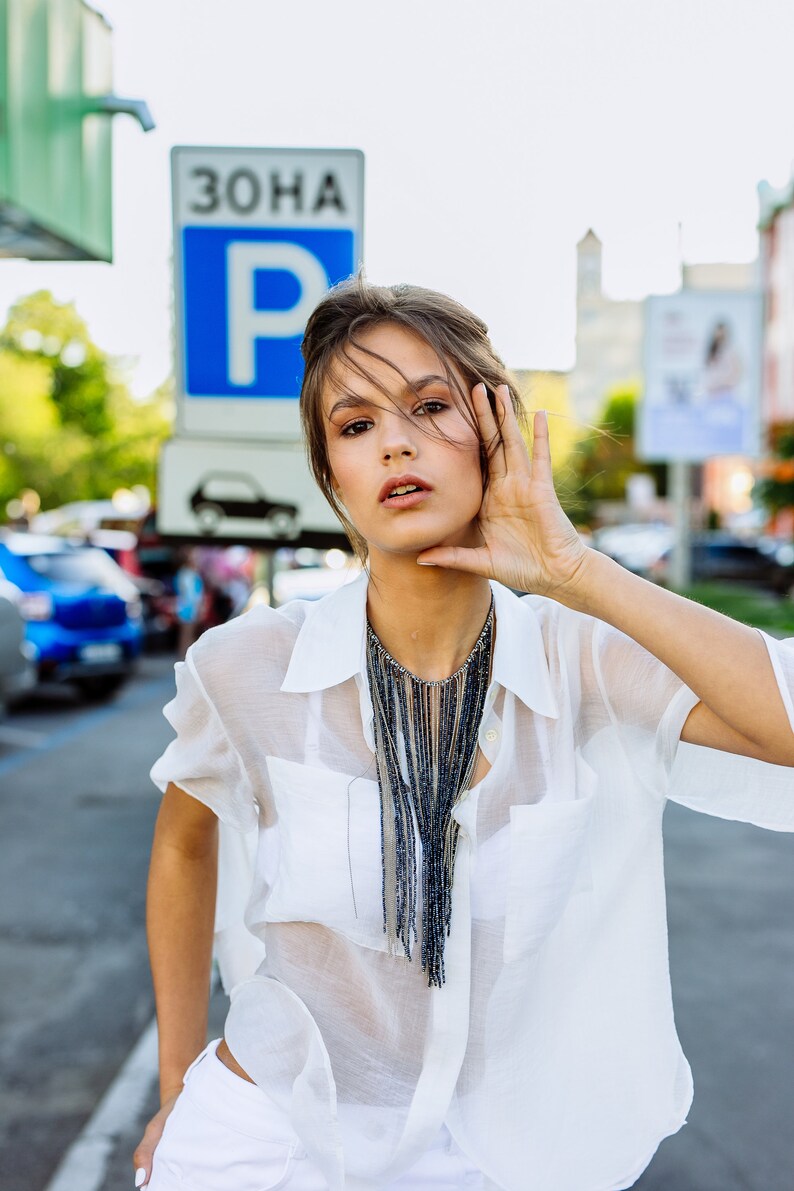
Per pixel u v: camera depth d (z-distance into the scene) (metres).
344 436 1.28
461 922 1.28
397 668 1.32
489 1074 1.31
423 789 1.30
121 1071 3.41
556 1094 1.35
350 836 1.30
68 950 4.52
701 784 1.42
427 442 1.24
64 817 6.77
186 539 4.62
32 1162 2.88
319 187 4.39
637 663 1.32
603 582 1.22
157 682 13.25
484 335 1.31
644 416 21.66
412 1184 1.33
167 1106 1.48
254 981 1.36
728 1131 3.10
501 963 1.29
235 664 1.37
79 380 34.88
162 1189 1.39
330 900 1.30
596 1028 1.36
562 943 1.35
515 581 1.24
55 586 11.10
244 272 4.46
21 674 9.00
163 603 15.62
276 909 1.34
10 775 8.02
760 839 6.34
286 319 4.48
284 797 1.33
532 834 1.28
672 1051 1.36
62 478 33.94
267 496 4.57
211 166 4.41
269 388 4.53
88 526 18.34
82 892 5.29
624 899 1.36
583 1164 1.35
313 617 1.37
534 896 1.28
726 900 5.16
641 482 42.25
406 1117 1.34
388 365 1.23
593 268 88.75
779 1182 2.85
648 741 1.33
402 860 1.29
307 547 4.60
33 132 5.27
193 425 4.56
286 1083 1.34
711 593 23.05
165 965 1.54
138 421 35.81
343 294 1.29
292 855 1.32
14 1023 3.79
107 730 9.95
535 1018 1.34
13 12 5.00
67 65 5.77
